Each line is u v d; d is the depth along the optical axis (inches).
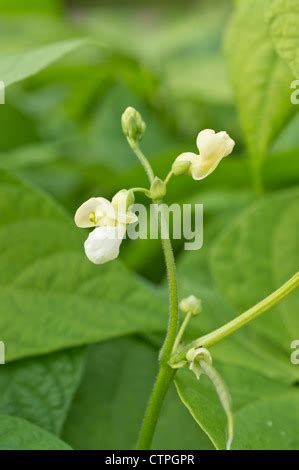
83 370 16.9
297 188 20.5
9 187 16.9
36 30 28.0
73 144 27.8
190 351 13.7
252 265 18.0
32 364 16.3
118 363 17.8
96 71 26.4
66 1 43.1
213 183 21.6
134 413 17.1
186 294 18.4
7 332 16.3
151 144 26.4
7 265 16.8
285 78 16.7
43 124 29.3
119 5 43.2
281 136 23.0
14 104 26.5
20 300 16.6
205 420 14.3
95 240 13.3
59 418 16.0
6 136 26.0
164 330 16.8
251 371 16.7
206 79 25.7
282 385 16.6
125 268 17.2
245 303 17.8
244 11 17.1
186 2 42.8
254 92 16.9
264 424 15.5
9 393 16.1
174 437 16.6
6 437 14.8
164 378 14.3
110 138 27.0
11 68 15.3
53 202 17.1
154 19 42.9
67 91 31.9
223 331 14.0
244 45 17.0
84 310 16.7
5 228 16.9
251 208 18.4
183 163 13.7
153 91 26.5
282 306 17.7
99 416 17.0
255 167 17.4
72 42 15.9
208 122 27.3
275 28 14.7
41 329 16.4
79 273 17.0
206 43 33.0
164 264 21.5
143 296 17.1
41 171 25.9
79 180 25.8
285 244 18.1
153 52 30.7
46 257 16.9
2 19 29.8
